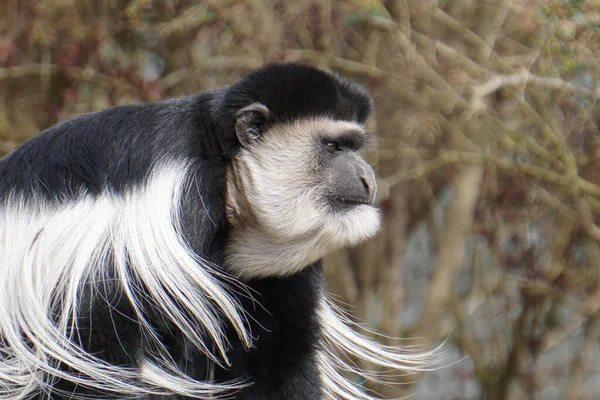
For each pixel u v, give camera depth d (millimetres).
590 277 20047
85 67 20172
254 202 11594
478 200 21266
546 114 17812
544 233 20891
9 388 10508
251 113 11562
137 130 11102
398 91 19250
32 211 10727
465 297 22922
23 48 20766
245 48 19172
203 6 19031
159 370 10523
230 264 11859
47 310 10312
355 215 11773
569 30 16141
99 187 10758
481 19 19094
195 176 11047
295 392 12031
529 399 21516
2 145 20484
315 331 12281
